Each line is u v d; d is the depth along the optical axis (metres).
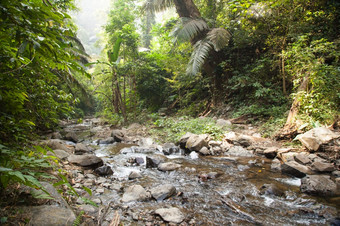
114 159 4.74
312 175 3.11
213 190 3.01
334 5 6.32
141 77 11.66
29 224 1.42
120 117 11.24
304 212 2.38
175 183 3.29
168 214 2.25
